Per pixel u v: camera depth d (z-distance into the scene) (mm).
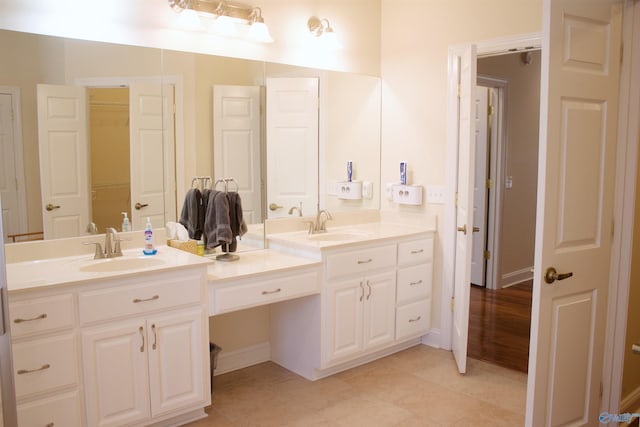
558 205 2121
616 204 2344
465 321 3197
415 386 3105
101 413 2279
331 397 2957
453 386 3109
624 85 2301
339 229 3744
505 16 3262
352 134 3832
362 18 3822
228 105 3164
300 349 3240
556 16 2014
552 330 2176
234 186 3227
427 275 3678
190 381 2555
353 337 3268
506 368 3383
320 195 3680
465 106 3271
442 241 3670
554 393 2223
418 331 3668
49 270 2342
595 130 2211
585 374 2346
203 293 2555
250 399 2928
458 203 3490
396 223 3963
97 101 2678
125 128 2777
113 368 2295
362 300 3289
